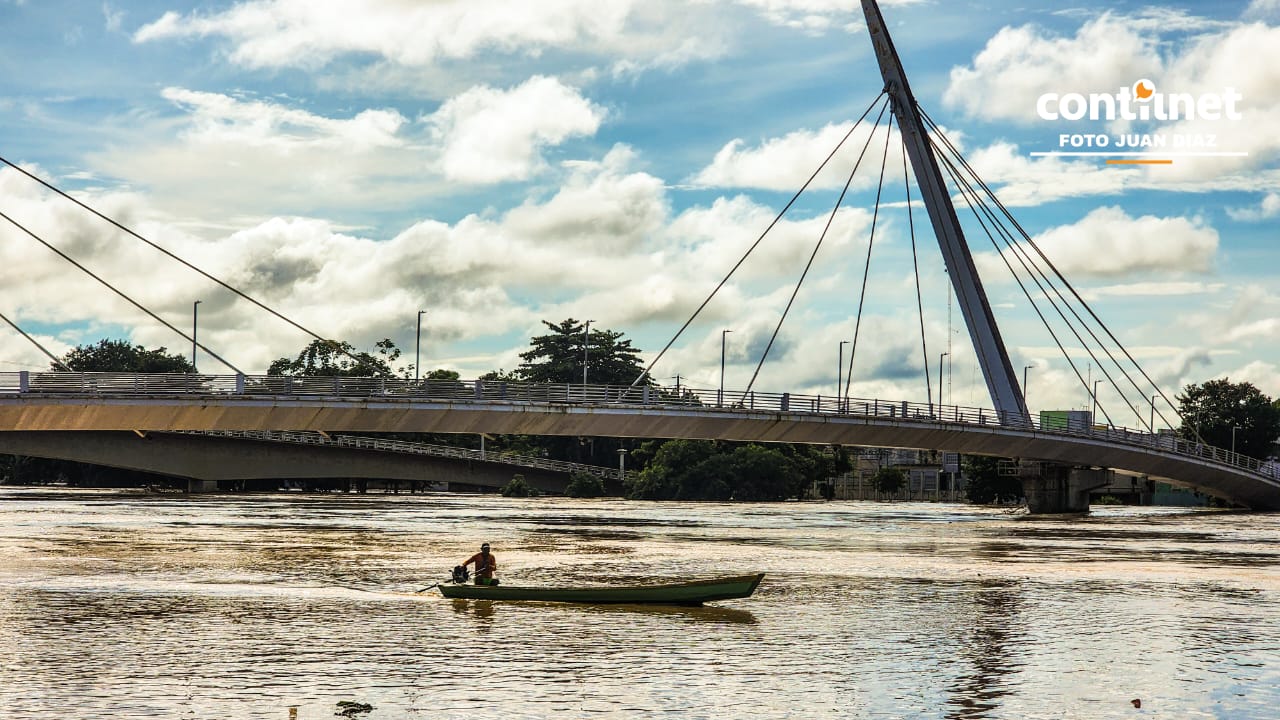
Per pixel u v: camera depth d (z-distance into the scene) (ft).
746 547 237.45
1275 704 96.22
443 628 126.11
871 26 395.96
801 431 343.87
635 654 112.88
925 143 389.60
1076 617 139.23
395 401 298.56
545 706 92.84
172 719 88.28
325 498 500.74
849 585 168.14
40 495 472.85
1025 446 388.57
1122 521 377.09
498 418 310.86
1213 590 167.63
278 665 106.32
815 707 93.40
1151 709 94.43
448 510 397.39
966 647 118.42
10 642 115.75
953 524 344.08
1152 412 449.89
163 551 206.59
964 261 386.11
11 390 266.77
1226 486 456.45
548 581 173.68
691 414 324.19
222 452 491.31
